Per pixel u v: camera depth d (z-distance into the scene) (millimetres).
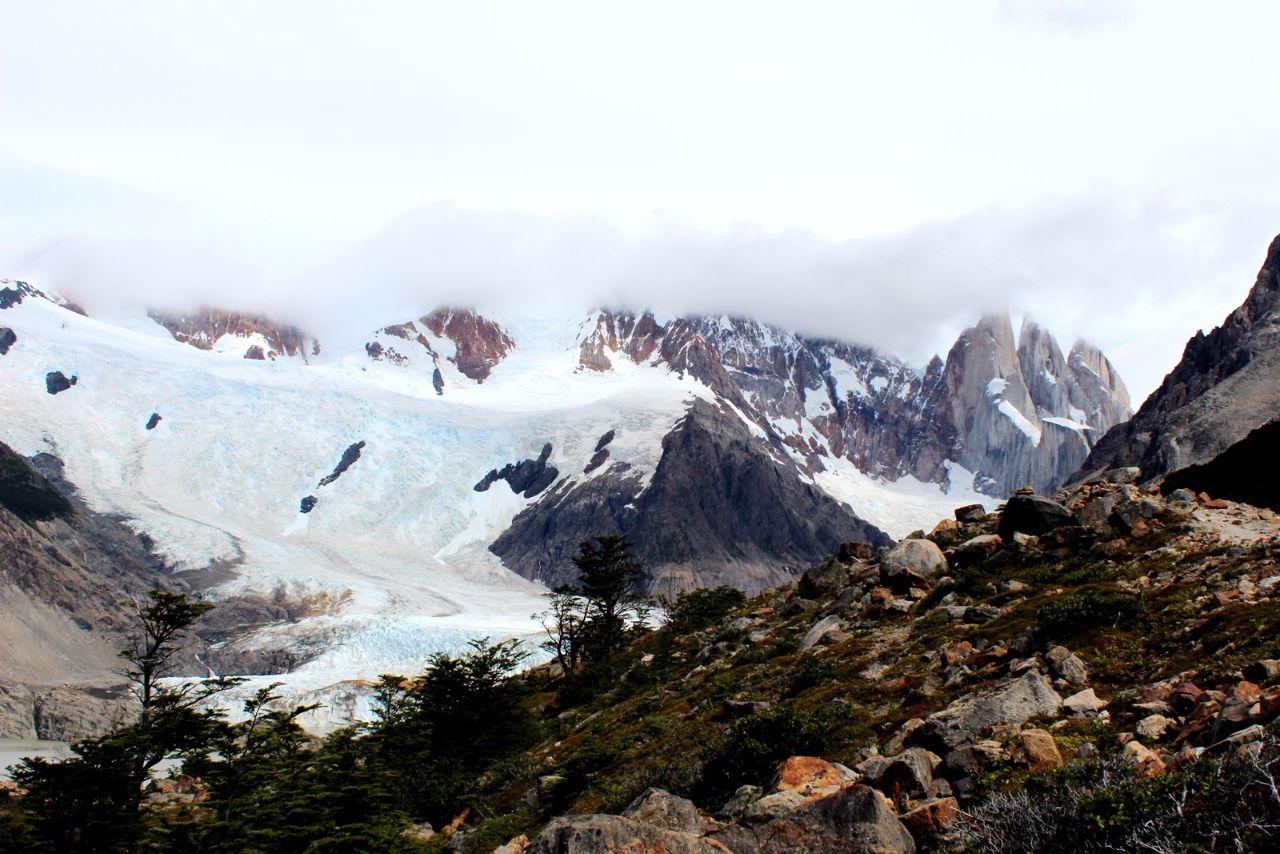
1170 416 140250
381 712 74562
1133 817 15844
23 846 50219
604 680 77750
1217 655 26703
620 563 109625
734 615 76812
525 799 44344
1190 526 44000
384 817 42656
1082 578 41625
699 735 39125
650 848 19750
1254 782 14609
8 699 152250
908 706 32281
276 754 58656
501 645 77562
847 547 67625
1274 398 128125
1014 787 20906
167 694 78875
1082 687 28016
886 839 19828
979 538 51688
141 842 52219
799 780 23797
